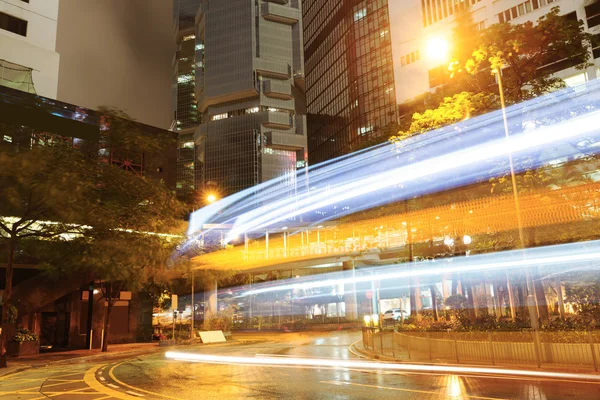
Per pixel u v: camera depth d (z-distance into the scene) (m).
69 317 35.09
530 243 22.09
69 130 33.94
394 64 89.81
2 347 20.55
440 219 26.95
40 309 35.97
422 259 32.84
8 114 31.55
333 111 132.75
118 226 24.30
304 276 89.19
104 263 25.64
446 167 25.34
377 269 77.94
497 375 14.41
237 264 66.81
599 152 21.28
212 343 38.94
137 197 25.42
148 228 25.73
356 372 16.31
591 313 19.03
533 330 16.22
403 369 16.89
